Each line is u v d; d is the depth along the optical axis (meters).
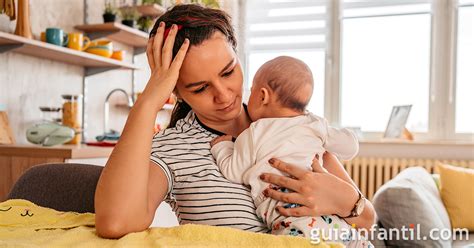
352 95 4.18
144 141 0.76
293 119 0.93
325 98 4.23
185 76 0.83
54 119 2.32
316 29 4.21
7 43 1.96
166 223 2.34
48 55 2.27
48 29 2.13
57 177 1.12
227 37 0.84
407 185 2.07
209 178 0.85
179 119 1.02
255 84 1.00
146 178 0.76
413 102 4.02
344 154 0.97
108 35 2.66
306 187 0.83
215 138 0.92
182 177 0.85
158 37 0.84
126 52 3.15
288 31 4.28
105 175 0.75
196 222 0.84
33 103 2.29
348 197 0.85
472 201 2.66
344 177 0.98
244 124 1.00
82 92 2.68
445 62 3.92
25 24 2.01
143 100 0.79
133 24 2.80
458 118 3.93
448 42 3.90
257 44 4.36
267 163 0.87
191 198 0.85
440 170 2.80
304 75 0.97
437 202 2.46
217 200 0.84
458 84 3.92
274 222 0.85
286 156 0.88
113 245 0.68
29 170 1.15
